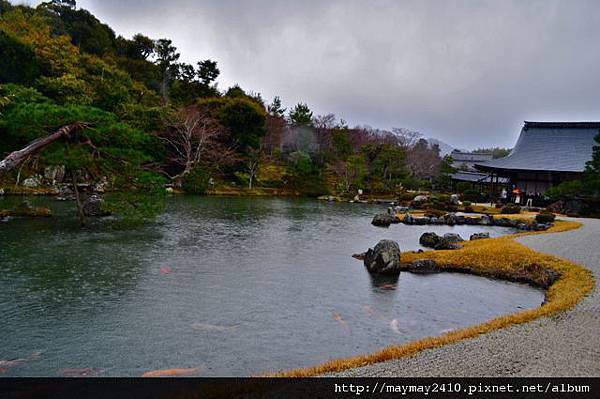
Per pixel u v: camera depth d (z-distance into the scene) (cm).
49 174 3531
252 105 5516
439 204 4097
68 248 1656
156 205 2125
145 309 1029
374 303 1145
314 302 1138
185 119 4631
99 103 4156
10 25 4694
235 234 2197
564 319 821
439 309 1114
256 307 1079
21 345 810
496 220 3134
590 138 4931
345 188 5462
